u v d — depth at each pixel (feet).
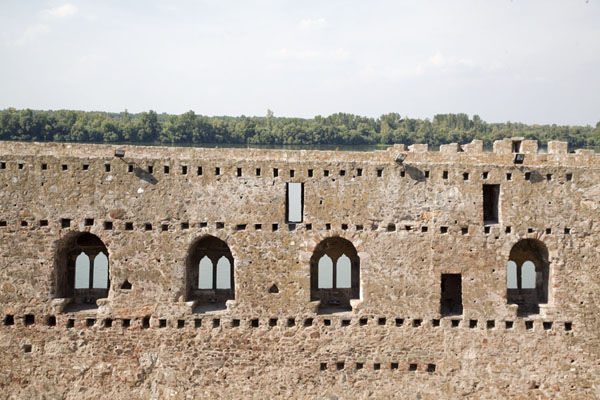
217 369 100.01
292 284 100.07
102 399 99.09
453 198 100.27
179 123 290.56
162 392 99.60
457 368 99.30
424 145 101.76
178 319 99.66
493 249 99.86
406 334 99.66
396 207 100.27
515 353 99.50
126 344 99.40
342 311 102.63
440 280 99.91
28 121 254.27
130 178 99.45
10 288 98.58
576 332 99.76
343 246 109.60
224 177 100.12
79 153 99.55
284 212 100.32
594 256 100.37
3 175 98.43
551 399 99.60
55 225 98.68
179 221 99.71
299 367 99.91
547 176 100.78
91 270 108.47
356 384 99.96
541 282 107.65
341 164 100.53
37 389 98.89
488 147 372.38
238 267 100.01
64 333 98.99
